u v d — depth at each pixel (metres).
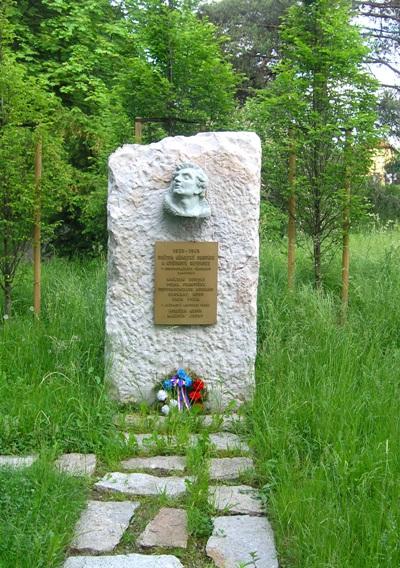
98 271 8.10
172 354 5.02
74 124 9.73
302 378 4.84
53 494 3.42
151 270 4.95
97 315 6.22
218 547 3.14
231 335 5.04
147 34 7.86
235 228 4.98
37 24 11.66
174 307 4.96
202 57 7.84
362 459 3.63
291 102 6.28
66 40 11.14
